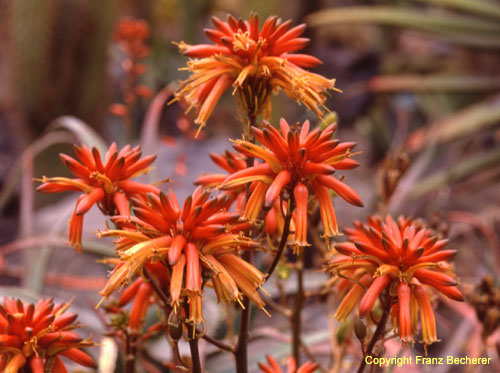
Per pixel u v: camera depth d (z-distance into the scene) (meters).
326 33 3.76
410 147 2.03
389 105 3.07
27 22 1.95
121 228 0.69
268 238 0.69
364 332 0.67
